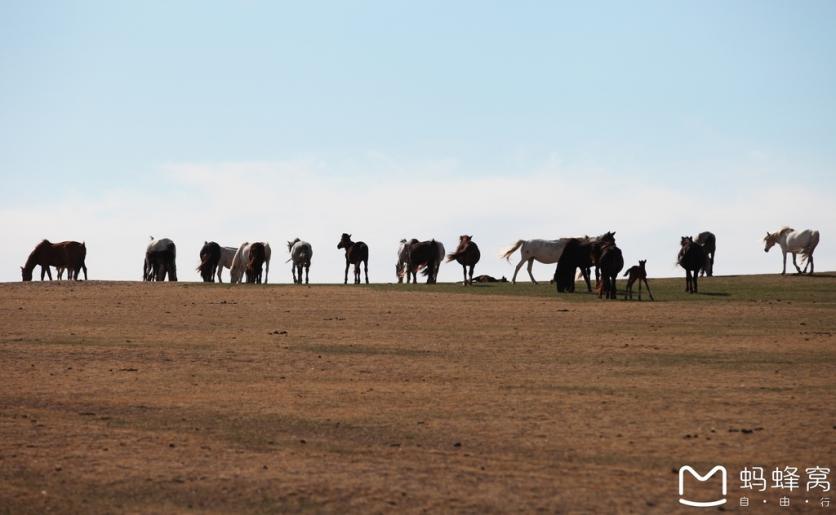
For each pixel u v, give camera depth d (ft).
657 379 115.24
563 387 111.04
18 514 67.77
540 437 87.86
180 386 112.68
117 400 104.63
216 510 68.59
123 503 69.97
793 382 112.16
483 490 72.28
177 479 75.05
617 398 104.32
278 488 72.84
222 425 93.15
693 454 81.97
